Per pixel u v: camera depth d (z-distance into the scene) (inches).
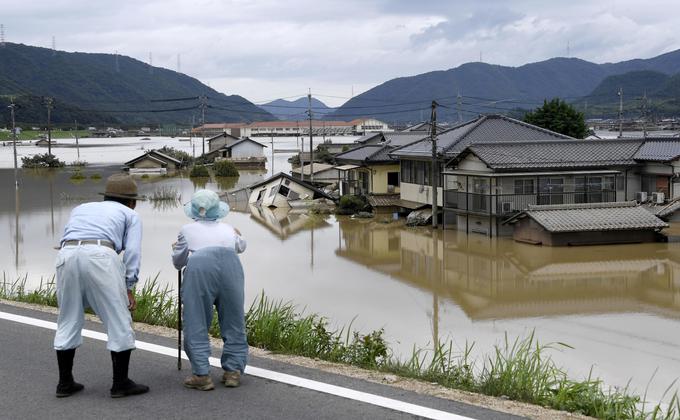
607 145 1129.4
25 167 2689.5
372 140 2043.6
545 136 1266.0
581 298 648.4
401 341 489.4
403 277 753.6
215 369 213.5
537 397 197.2
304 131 5659.5
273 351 248.1
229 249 191.5
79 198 1599.4
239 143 3093.0
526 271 786.2
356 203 1397.6
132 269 185.8
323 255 903.1
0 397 188.9
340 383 199.3
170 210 1414.9
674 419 232.4
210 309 191.5
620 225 937.5
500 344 483.8
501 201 1032.8
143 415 174.6
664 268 787.4
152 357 225.6
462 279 743.1
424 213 1209.4
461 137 1216.2
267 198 1565.0
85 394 190.5
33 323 273.4
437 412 175.0
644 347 479.5
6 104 5039.4
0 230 1096.2
